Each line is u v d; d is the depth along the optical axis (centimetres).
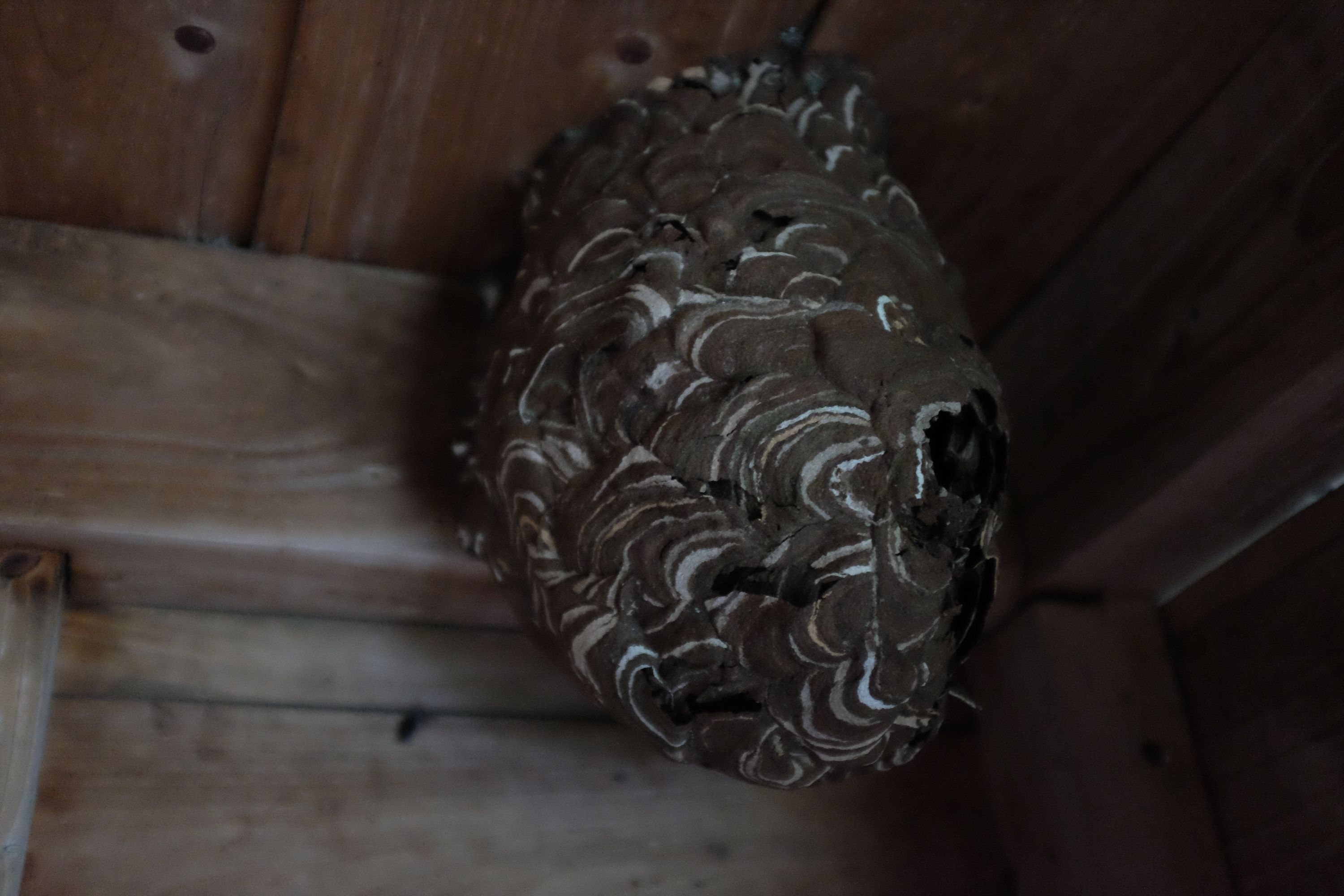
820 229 54
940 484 51
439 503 61
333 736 61
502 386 55
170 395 60
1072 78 60
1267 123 60
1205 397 60
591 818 62
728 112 57
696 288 53
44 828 57
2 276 60
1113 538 64
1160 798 63
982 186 64
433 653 63
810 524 49
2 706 56
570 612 51
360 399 62
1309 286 58
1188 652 66
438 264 64
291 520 59
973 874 66
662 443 51
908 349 51
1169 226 63
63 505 57
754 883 63
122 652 60
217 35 56
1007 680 68
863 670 49
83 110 58
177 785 59
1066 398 67
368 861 59
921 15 58
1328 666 60
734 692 50
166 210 61
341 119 59
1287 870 60
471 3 56
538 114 59
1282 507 62
